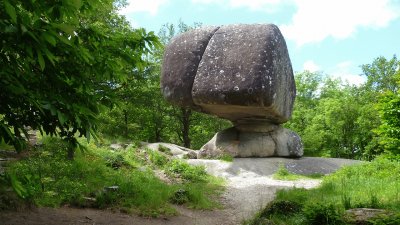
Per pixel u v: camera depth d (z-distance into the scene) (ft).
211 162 52.16
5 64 11.04
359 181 35.35
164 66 55.77
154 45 17.06
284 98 54.29
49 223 22.02
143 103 74.49
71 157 37.96
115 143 59.88
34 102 11.90
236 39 51.55
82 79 14.83
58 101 13.03
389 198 25.90
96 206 26.48
